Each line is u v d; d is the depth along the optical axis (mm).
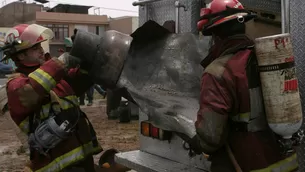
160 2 3555
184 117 2428
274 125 1997
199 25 2277
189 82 2807
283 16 2682
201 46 2816
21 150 6418
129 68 2836
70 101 2557
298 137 2182
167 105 2553
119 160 3422
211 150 2057
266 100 2006
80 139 2627
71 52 2705
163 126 2494
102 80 2746
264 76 1995
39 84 2266
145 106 2492
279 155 2119
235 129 2068
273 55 1964
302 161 2557
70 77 2783
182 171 2855
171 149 3174
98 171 3875
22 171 5367
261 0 3148
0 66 16125
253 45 2070
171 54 2971
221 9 2141
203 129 1990
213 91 1994
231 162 2109
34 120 2434
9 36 2510
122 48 2693
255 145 2037
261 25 3264
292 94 1987
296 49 2631
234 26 2111
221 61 2047
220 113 1965
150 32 2920
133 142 7090
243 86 1978
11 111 2328
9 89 2305
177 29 3279
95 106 12961
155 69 2930
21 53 2496
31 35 2484
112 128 8586
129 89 2658
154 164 3115
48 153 2441
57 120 2426
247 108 1997
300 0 2605
